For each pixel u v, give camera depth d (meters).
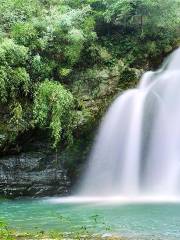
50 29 17.12
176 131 16.39
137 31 19.12
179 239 8.09
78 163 16.62
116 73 17.58
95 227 9.34
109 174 16.47
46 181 16.19
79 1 19.95
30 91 16.17
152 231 8.87
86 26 17.77
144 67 18.48
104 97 17.08
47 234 8.53
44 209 12.91
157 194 15.77
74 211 12.22
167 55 19.08
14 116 15.62
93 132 16.67
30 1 18.72
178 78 17.06
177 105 16.78
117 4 18.31
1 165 15.93
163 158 16.16
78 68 17.48
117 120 16.83
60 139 16.17
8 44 15.81
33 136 16.06
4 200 15.45
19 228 9.37
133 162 16.27
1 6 17.88
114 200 14.91
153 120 16.61
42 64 16.64
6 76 15.55
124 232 8.74
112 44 18.67
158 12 18.70
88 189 16.50
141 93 17.11
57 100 15.67
